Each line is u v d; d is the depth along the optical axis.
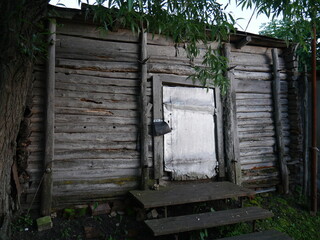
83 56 3.89
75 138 3.80
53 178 3.66
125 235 3.32
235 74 4.75
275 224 3.92
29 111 3.54
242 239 3.09
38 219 3.36
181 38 3.04
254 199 4.53
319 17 3.12
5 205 3.00
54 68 3.64
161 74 4.27
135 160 4.08
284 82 5.16
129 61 4.13
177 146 4.31
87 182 3.83
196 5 2.71
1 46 2.66
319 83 5.29
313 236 3.85
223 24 2.69
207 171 4.47
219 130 4.57
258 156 4.87
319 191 5.12
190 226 3.07
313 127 4.46
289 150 5.15
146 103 4.09
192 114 4.43
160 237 3.30
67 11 3.56
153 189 4.03
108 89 3.99
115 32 4.07
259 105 4.93
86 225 3.45
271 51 5.02
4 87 2.72
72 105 3.80
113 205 3.86
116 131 4.01
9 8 2.61
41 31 3.58
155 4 2.54
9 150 2.98
